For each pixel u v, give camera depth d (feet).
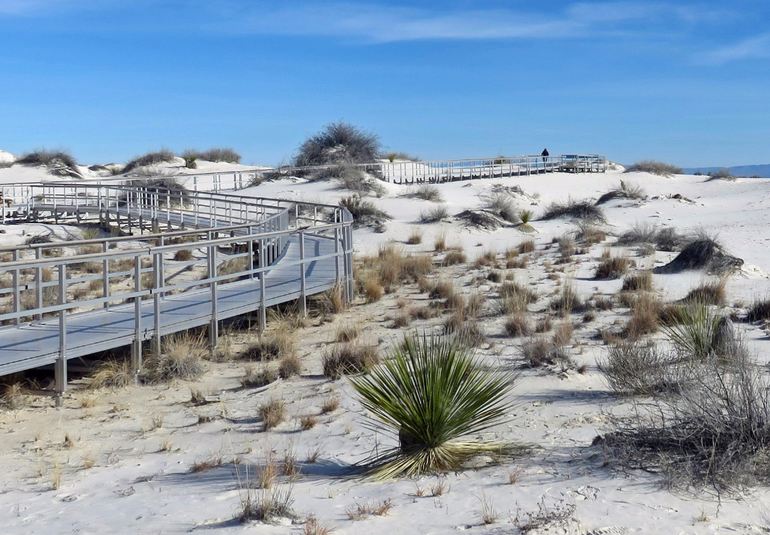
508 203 137.59
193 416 38.73
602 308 60.54
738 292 65.21
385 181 178.19
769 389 31.22
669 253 90.63
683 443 26.94
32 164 229.45
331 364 45.11
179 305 56.39
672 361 40.16
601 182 194.29
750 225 114.73
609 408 35.29
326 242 94.22
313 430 35.19
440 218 126.62
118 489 28.19
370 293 70.49
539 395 38.17
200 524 23.16
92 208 141.59
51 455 33.47
